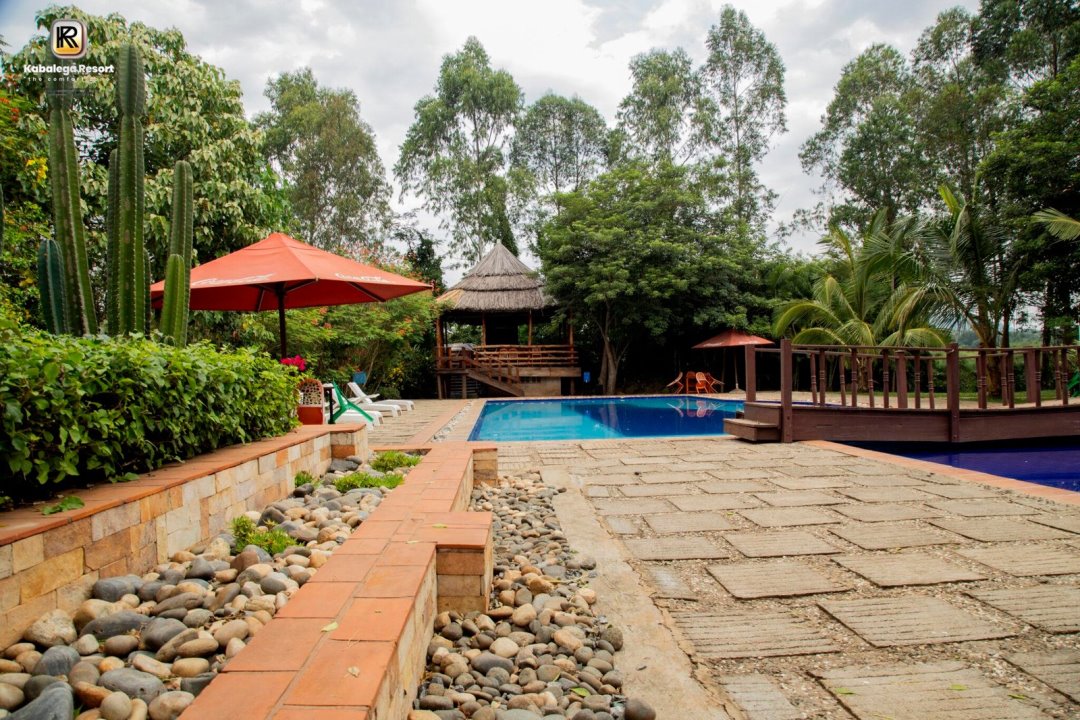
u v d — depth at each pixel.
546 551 3.14
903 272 13.12
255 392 3.65
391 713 1.34
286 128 22.95
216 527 2.64
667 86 23.52
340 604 1.62
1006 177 12.40
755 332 17.39
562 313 18.64
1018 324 14.61
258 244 5.98
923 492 4.24
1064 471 5.82
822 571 2.77
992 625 2.18
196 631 1.66
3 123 6.80
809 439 6.79
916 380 7.02
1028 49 16.92
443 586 2.22
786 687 1.81
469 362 18.19
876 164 21.19
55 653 1.46
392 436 7.78
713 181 19.66
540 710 1.69
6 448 1.74
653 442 7.07
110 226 3.54
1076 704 1.69
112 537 1.93
